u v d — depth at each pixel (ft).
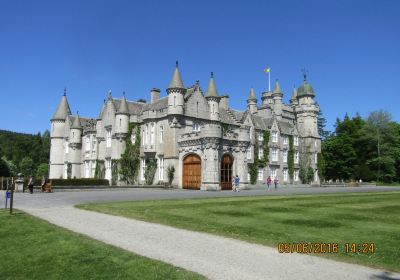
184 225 45.91
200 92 161.79
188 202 75.36
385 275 26.35
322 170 243.40
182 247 34.63
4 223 47.57
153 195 99.35
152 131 159.84
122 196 94.99
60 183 133.49
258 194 106.11
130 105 179.22
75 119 207.00
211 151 130.62
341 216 54.44
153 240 37.63
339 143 255.29
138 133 166.61
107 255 31.83
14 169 265.75
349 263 29.40
